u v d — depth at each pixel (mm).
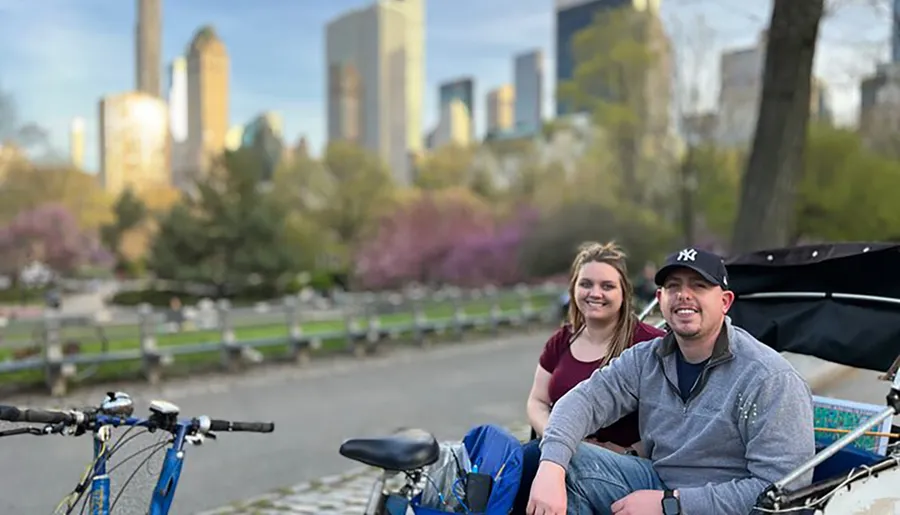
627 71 33062
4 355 11469
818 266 3980
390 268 41406
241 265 34938
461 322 17109
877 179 30422
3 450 7211
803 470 2605
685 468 2893
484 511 2795
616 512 2766
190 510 5582
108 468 2801
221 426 2898
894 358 3711
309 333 14133
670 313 2879
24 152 61844
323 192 53188
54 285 58156
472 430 3213
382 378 11992
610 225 35812
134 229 70938
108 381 11008
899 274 3742
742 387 2797
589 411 3014
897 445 3221
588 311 3709
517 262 38344
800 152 8680
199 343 12961
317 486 6207
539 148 45156
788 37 8500
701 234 34812
